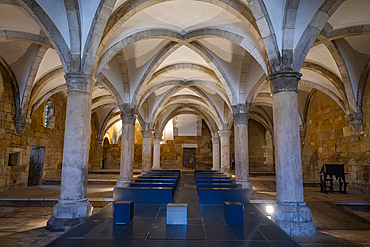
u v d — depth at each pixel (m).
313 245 4.64
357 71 9.78
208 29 8.15
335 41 8.62
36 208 7.98
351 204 8.20
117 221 4.37
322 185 10.91
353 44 8.69
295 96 5.67
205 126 24.80
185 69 11.55
